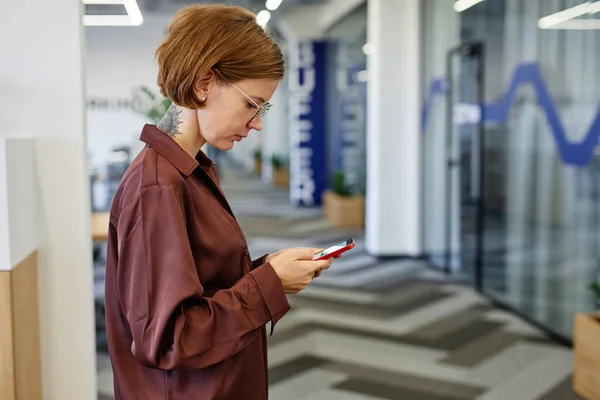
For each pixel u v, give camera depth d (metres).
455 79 6.23
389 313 5.18
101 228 4.63
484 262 5.78
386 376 3.79
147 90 4.74
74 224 2.43
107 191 10.62
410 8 7.07
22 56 2.36
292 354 4.18
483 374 3.82
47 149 2.39
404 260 7.34
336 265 7.06
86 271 2.46
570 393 3.51
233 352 1.08
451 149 6.40
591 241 4.04
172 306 1.03
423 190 7.27
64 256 2.44
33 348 2.42
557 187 4.41
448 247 6.63
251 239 8.67
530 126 4.77
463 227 6.21
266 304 1.12
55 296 2.46
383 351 4.25
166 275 1.05
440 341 4.46
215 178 1.34
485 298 5.64
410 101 7.19
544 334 4.59
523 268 5.00
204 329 1.06
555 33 4.32
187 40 1.10
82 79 2.39
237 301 1.10
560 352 4.20
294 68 12.05
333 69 11.88
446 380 3.72
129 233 1.08
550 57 4.40
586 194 4.06
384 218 7.34
